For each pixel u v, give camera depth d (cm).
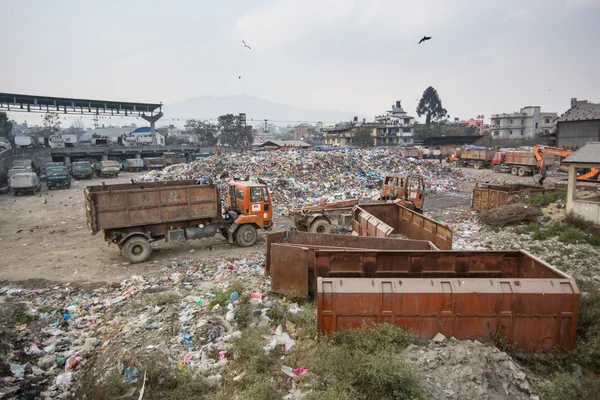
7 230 1823
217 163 3241
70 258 1358
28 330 777
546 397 514
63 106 5938
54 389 600
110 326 782
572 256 1158
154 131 6781
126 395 536
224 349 643
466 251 776
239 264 1213
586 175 2031
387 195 2089
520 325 614
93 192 1219
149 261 1298
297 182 2745
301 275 834
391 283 633
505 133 7319
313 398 482
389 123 7894
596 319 668
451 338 617
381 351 557
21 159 4266
